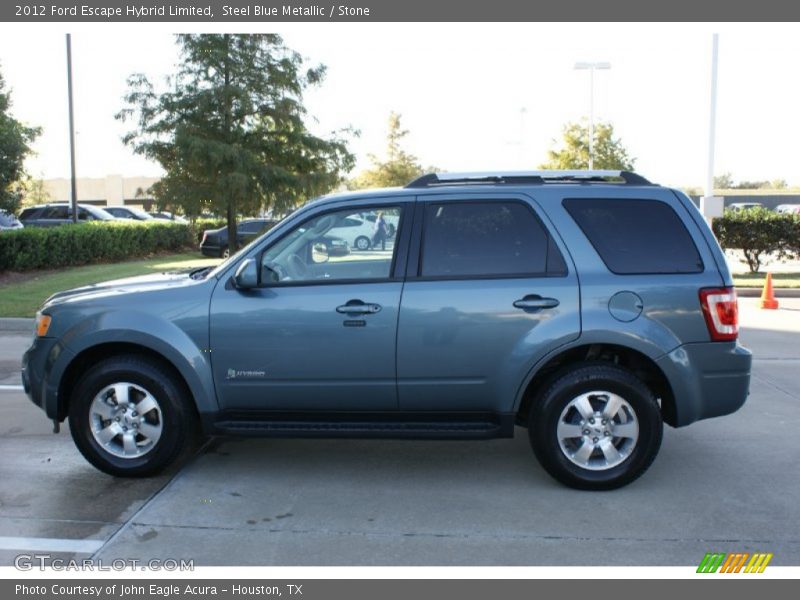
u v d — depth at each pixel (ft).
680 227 15.67
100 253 68.23
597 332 15.12
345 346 15.57
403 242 15.84
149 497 15.48
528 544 13.32
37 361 16.46
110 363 16.20
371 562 12.71
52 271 58.95
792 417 21.40
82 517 14.48
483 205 15.90
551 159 102.42
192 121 56.54
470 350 15.40
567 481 15.57
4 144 51.83
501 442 19.20
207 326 15.79
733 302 15.40
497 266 15.61
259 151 58.18
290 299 15.66
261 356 15.74
